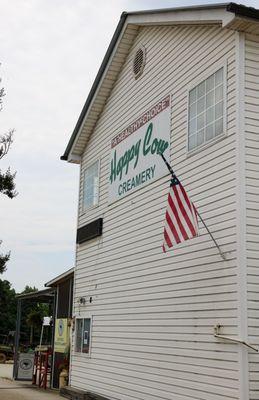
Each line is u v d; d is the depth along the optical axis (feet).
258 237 29.37
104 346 46.70
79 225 56.65
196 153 34.65
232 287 29.27
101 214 50.93
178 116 37.73
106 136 51.88
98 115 54.34
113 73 50.06
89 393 47.98
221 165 31.71
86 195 55.88
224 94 32.07
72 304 60.13
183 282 34.58
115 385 43.52
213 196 32.17
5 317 180.55
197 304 32.65
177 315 34.86
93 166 54.70
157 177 39.86
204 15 33.81
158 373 36.60
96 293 49.96
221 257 30.53
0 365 113.09
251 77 31.19
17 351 74.18
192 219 30.25
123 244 45.01
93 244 52.29
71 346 55.06
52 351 65.36
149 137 41.98
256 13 29.96
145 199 41.65
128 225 44.42
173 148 37.83
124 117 47.75
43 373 68.39
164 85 40.45
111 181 49.26
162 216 38.60
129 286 42.91
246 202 29.60
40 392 59.06
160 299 37.45
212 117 33.35
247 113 30.68
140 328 40.09
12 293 182.70
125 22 45.39
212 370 30.32
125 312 43.11
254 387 27.58
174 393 34.17
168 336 35.73
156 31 42.80
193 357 32.45
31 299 75.56
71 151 58.44
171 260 36.50
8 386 65.57
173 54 39.58
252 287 28.66
